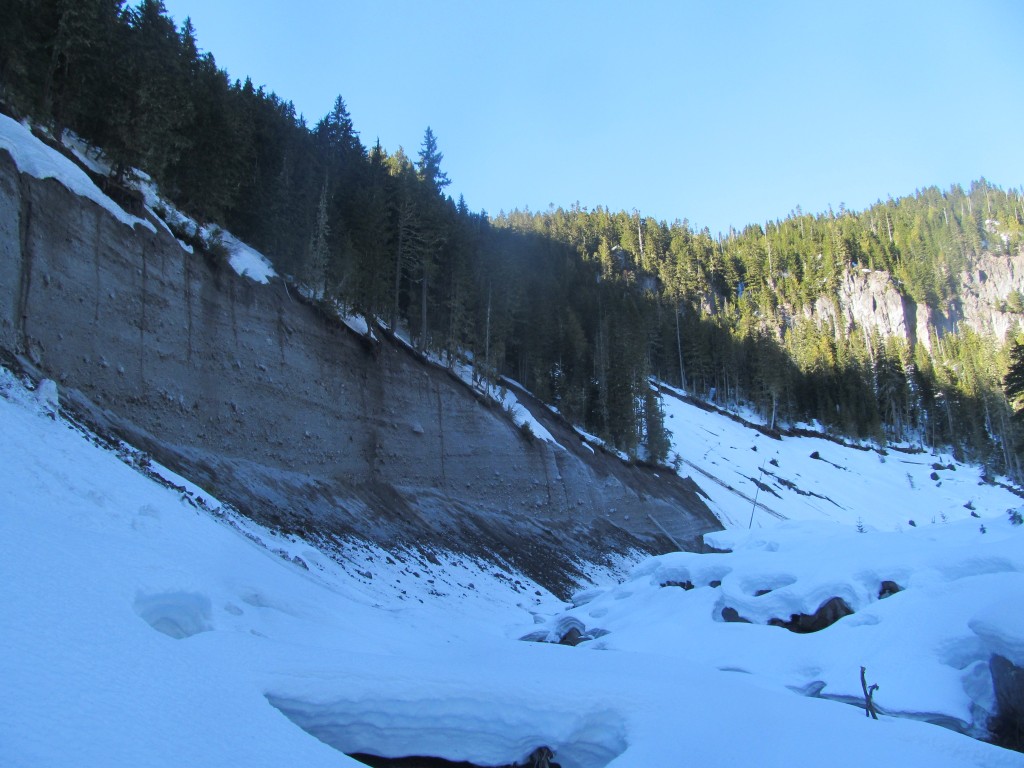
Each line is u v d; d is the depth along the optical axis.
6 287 17.12
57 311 18.70
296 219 36.69
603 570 40.78
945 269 178.00
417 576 25.33
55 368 18.31
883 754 8.52
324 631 12.63
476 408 40.69
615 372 63.59
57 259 18.97
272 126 45.09
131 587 8.74
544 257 99.44
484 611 25.38
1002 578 15.95
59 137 25.12
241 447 25.25
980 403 112.69
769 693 11.35
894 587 19.16
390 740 8.64
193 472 21.30
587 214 168.38
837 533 29.28
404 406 35.59
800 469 83.94
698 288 147.38
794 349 122.12
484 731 9.04
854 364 116.62
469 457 38.59
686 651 18.39
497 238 79.00
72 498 11.25
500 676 10.41
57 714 5.43
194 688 7.22
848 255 168.62
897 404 118.69
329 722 8.41
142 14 30.47
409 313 48.44
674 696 10.30
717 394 107.25
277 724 7.39
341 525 26.08
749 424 94.19
